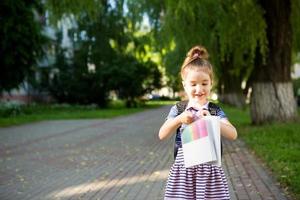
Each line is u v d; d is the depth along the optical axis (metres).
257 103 19.39
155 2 19.50
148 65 52.97
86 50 49.25
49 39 33.94
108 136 19.47
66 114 37.00
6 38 30.59
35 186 9.09
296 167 9.73
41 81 49.50
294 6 19.00
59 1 16.53
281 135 15.34
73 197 8.07
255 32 17.41
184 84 4.55
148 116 35.50
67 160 12.61
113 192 8.42
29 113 37.94
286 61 18.95
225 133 4.43
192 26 17.81
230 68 27.61
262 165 10.88
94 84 50.16
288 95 18.98
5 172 10.78
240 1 17.19
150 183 9.20
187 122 4.28
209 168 4.43
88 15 17.45
